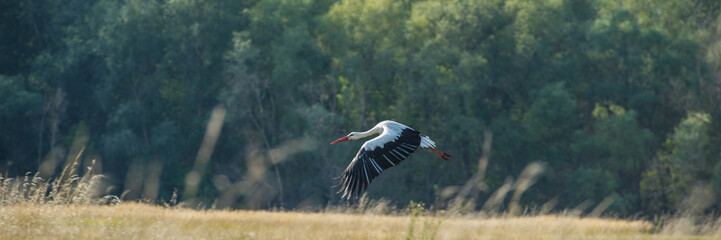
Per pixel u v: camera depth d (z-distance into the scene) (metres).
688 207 33.19
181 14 40.28
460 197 11.62
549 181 40.44
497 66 40.66
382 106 42.25
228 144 40.69
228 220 14.33
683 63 36.25
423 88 37.06
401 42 39.31
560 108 36.91
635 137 35.34
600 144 36.88
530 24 39.19
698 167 33.44
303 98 39.84
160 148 39.28
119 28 40.38
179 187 39.53
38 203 9.91
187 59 42.25
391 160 6.75
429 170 40.47
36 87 43.34
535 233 13.94
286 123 37.88
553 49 42.00
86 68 44.62
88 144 41.19
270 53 39.44
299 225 14.19
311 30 41.09
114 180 35.94
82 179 10.06
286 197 36.97
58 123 41.97
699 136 33.38
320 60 38.97
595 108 41.00
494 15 38.81
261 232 12.75
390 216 16.38
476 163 40.91
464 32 39.12
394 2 39.56
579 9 44.69
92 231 9.56
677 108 38.31
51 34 45.75
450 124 38.28
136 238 9.52
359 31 38.81
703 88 35.28
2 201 9.80
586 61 41.06
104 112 44.88
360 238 12.29
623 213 36.41
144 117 41.47
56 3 45.50
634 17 39.12
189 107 42.19
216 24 40.81
